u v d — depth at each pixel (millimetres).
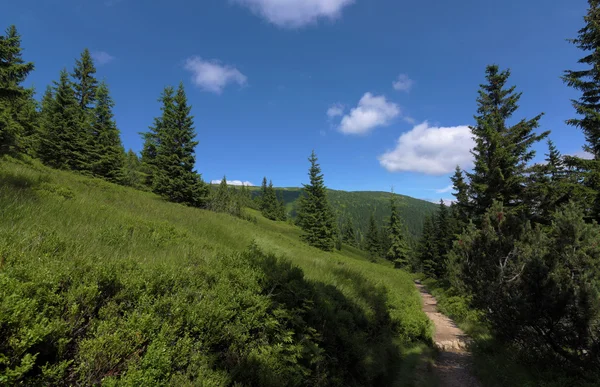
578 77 13156
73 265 3396
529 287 6117
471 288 9023
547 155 24031
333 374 5199
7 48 17969
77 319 2811
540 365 6305
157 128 38719
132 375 2449
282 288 5758
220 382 3285
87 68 35531
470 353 9180
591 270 5984
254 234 17562
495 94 19469
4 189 7250
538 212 15578
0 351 2150
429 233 48656
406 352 8672
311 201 46219
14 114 25406
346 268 13750
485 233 8461
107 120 36094
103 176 32062
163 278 4008
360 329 7516
